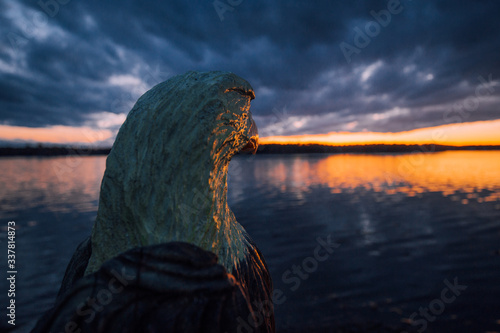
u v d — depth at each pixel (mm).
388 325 13672
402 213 39875
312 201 48125
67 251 24969
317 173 99562
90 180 83312
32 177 92125
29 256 23672
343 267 21703
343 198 51281
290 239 28578
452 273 20250
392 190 60469
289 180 79125
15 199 50906
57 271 20719
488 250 24797
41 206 44188
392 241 27953
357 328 13359
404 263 22422
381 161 159375
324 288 18234
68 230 31406
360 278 19641
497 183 67125
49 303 16062
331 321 14227
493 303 15562
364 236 29562
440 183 69562
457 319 14141
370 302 16109
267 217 37469
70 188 65688
